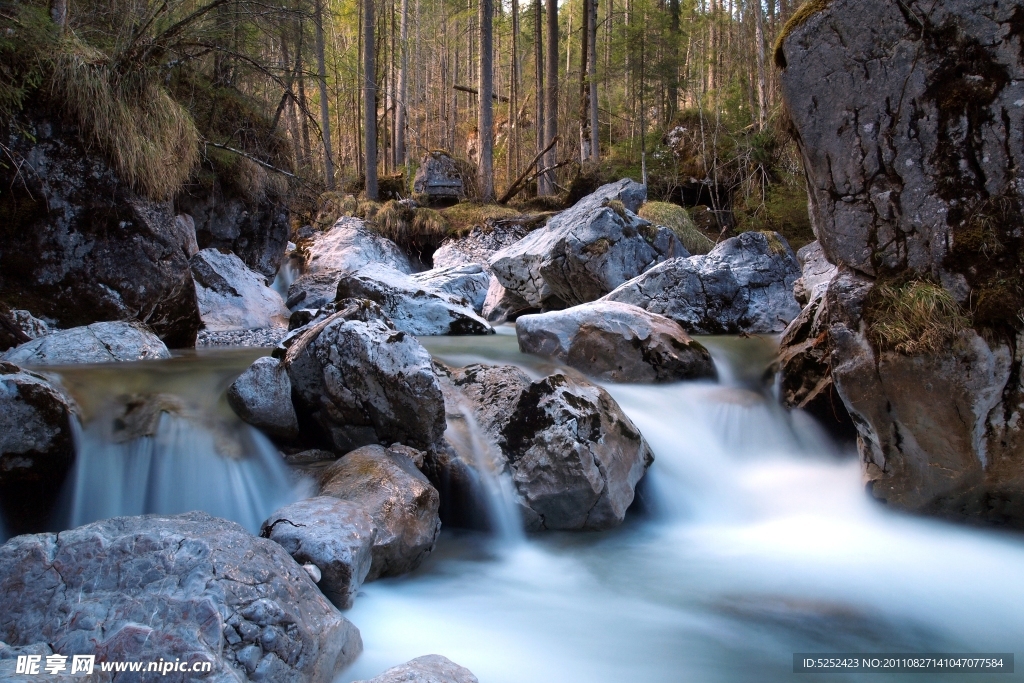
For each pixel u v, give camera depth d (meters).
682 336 7.11
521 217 16.34
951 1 4.63
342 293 10.02
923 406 4.86
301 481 4.82
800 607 4.22
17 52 6.73
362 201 18.08
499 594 4.33
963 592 4.37
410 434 5.13
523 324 7.45
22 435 4.33
